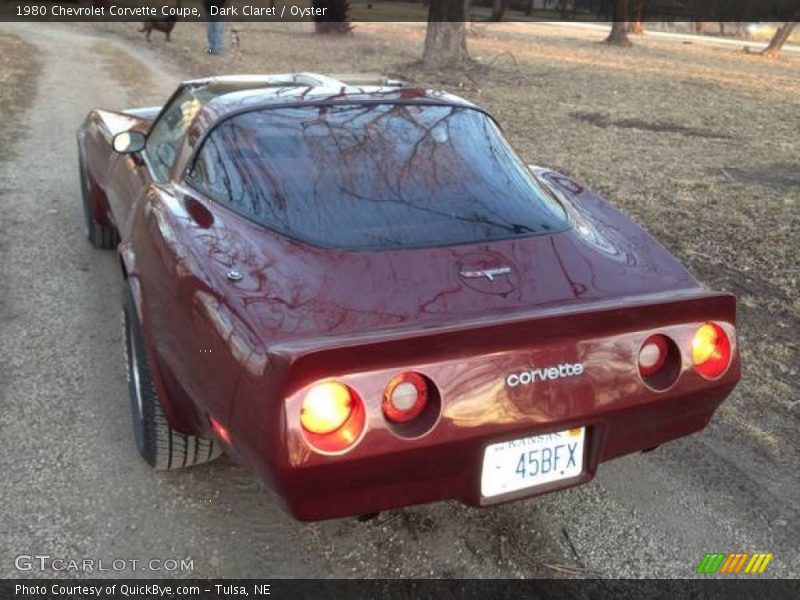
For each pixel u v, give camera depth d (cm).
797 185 798
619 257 268
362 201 270
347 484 209
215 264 242
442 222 267
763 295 493
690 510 293
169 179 320
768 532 282
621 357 231
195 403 243
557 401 223
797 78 2120
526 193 295
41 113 1023
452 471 221
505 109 1259
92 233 521
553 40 3142
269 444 200
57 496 285
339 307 222
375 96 332
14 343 397
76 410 340
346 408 202
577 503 295
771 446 335
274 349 204
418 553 266
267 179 276
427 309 224
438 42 1791
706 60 2634
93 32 2284
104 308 442
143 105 1130
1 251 520
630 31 4100
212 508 284
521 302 231
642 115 1263
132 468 304
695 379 241
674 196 729
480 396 213
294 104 316
